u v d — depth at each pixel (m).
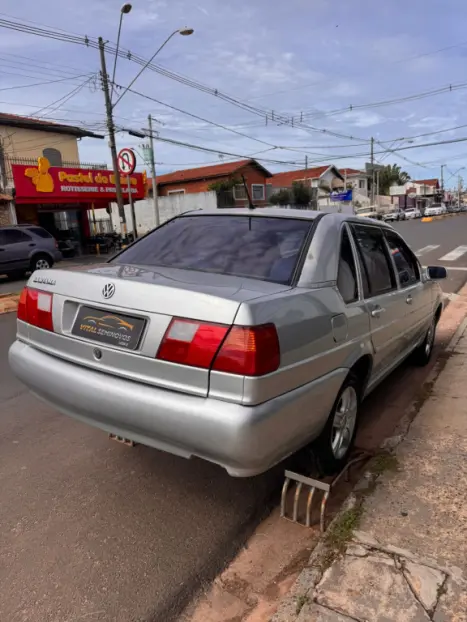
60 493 3.05
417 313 4.52
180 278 2.70
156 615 2.16
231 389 2.19
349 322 2.92
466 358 5.61
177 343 2.31
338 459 3.16
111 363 2.55
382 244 3.92
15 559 2.47
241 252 3.08
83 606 2.19
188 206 36.78
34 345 3.01
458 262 15.33
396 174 86.00
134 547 2.58
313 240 3.00
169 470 3.34
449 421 3.87
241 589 2.32
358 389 3.30
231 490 3.12
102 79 20.53
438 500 2.79
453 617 2.00
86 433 3.90
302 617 2.02
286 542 2.65
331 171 54.81
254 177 43.09
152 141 30.11
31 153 26.72
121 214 22.17
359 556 2.35
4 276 16.75
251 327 2.19
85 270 2.95
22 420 4.16
